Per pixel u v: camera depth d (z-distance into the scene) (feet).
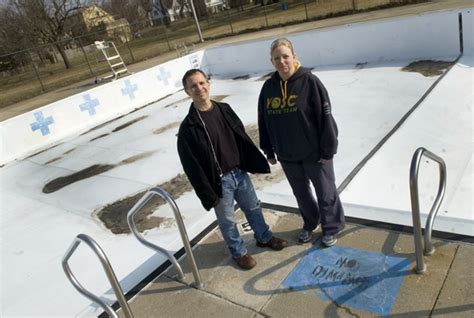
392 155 18.43
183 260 12.45
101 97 37.55
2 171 29.81
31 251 17.13
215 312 10.14
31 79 100.37
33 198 23.18
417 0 66.18
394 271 9.91
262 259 11.56
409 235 11.02
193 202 17.85
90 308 11.68
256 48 41.01
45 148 33.04
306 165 10.53
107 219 18.40
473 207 14.06
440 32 30.25
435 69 28.55
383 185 16.30
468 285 8.97
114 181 22.79
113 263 14.56
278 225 13.03
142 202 10.42
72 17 125.80
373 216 12.14
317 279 10.34
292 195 14.83
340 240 11.49
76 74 89.15
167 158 24.32
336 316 9.14
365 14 68.03
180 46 84.58
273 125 10.30
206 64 45.98
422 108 22.22
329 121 9.65
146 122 33.78
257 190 17.69
